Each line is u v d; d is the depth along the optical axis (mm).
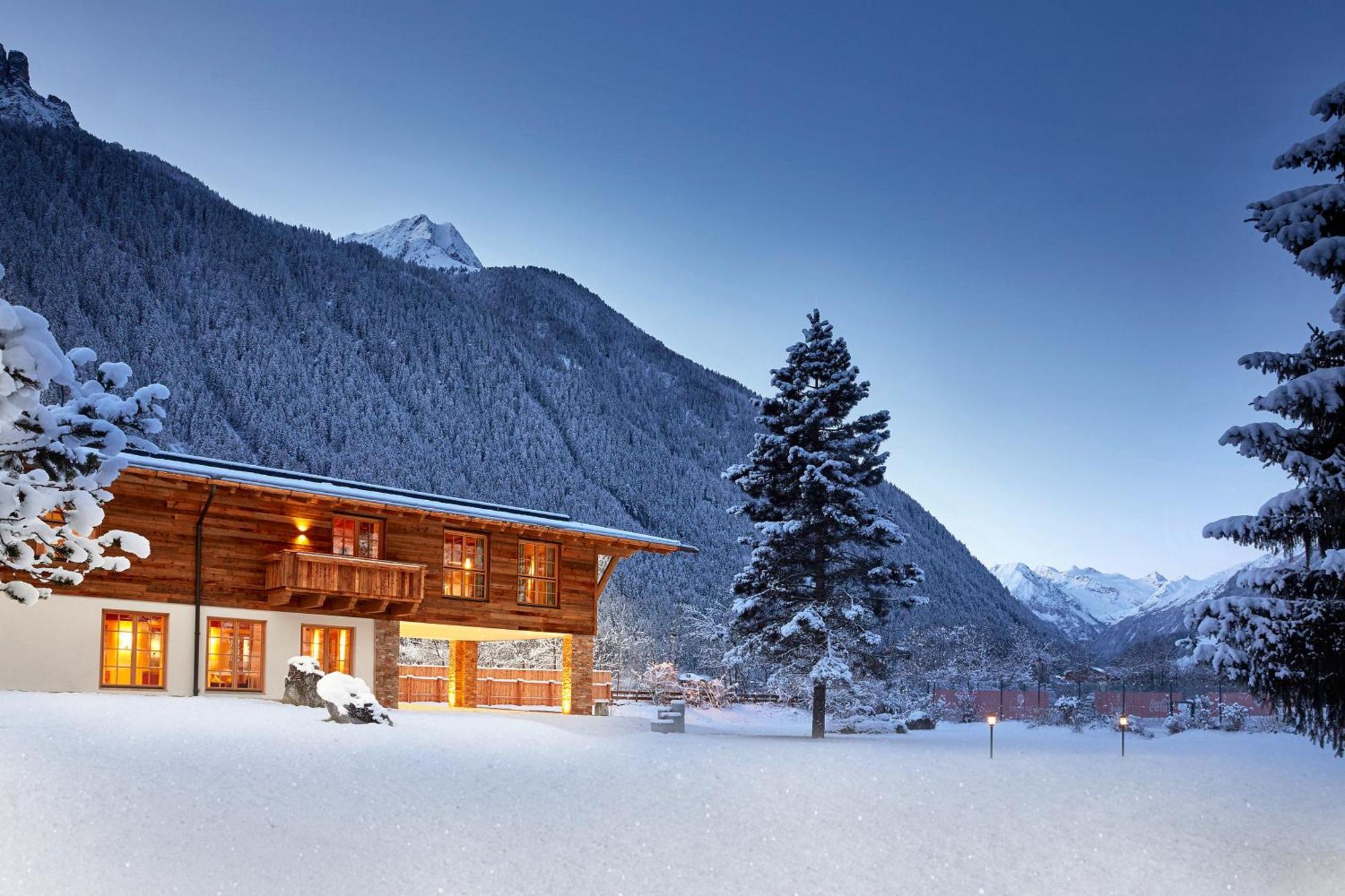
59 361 10289
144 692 23344
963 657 68625
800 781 17656
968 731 38750
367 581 26016
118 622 23422
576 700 31438
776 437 33406
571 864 11812
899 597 32875
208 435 112938
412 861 11484
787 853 12867
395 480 120500
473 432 141625
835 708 36906
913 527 161250
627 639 68812
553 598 31094
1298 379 13570
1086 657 86938
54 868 10266
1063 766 21906
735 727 40906
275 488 25062
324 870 10953
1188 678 53781
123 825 11609
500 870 11430
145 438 12562
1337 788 20031
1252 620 13414
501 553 29984
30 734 15148
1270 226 14273
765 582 33250
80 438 11875
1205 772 21812
